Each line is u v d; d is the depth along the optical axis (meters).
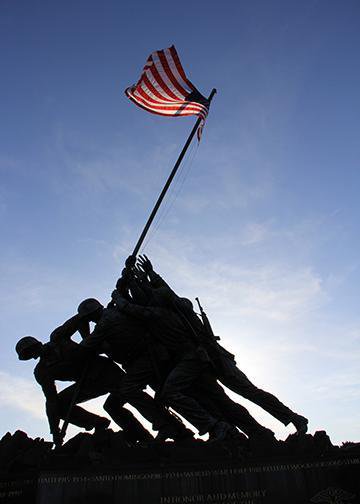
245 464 12.59
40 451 13.18
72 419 15.33
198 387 15.92
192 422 14.74
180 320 16.09
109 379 15.80
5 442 13.92
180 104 19.47
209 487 12.15
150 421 15.42
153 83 19.19
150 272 17.53
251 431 15.28
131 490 11.85
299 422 14.99
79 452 12.27
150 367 15.77
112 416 15.84
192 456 12.62
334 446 13.45
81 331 16.47
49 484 11.61
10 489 12.73
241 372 15.97
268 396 15.47
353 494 12.45
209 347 16.05
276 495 12.28
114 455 12.38
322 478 12.62
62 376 15.33
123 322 15.67
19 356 15.33
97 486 11.77
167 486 12.02
